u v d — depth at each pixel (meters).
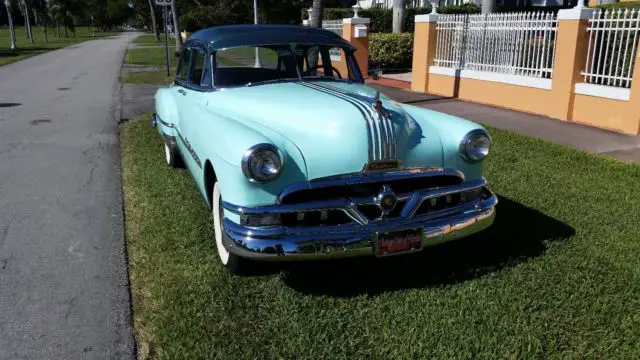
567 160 6.52
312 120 3.52
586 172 6.07
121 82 15.87
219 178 3.43
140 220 4.78
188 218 4.75
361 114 3.50
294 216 3.29
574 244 4.17
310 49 4.88
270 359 2.85
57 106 11.43
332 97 3.97
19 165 6.78
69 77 17.48
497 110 10.19
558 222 4.61
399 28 18.27
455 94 11.85
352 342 2.98
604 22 8.52
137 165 6.56
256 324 3.16
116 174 6.37
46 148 7.69
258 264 3.73
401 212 3.46
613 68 8.73
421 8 21.19
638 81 7.88
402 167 3.46
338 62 5.04
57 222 4.84
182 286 3.58
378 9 21.69
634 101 7.99
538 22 9.71
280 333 3.07
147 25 96.94
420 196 3.48
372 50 17.48
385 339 3.01
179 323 3.15
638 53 7.84
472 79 11.28
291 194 3.26
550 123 8.91
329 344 2.97
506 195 5.29
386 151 3.38
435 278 3.70
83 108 11.17
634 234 4.38
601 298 3.39
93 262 4.04
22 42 47.41
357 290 3.56
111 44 42.56
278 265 3.88
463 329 3.08
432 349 2.92
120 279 3.78
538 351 2.88
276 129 3.55
